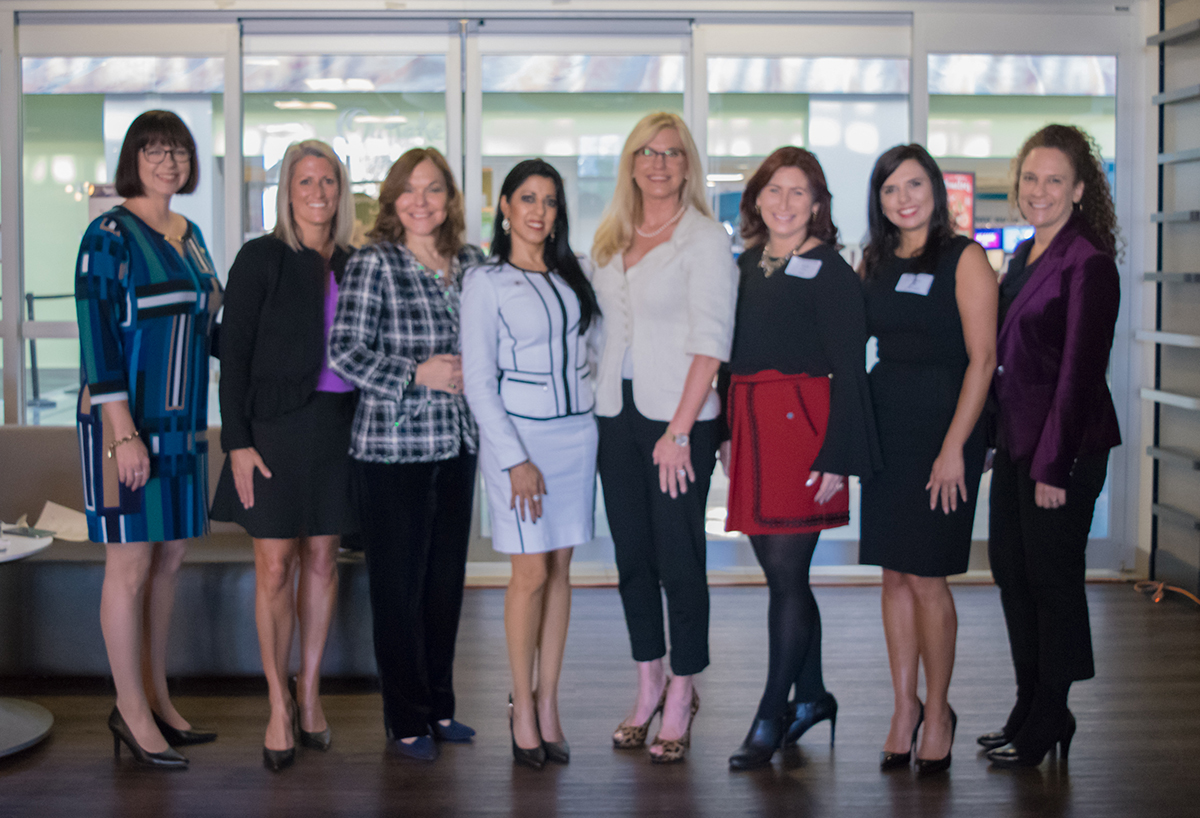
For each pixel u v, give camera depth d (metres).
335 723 3.41
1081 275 2.91
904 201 2.91
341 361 2.92
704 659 3.12
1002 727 3.37
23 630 3.77
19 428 4.35
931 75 5.39
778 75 5.43
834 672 3.93
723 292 2.90
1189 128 5.07
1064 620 3.01
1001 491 3.21
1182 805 2.81
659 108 5.43
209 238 5.45
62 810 2.77
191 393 3.05
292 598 3.11
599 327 3.07
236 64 5.32
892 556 2.97
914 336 2.93
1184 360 5.13
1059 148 3.02
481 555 5.53
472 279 2.93
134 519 2.92
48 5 5.26
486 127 5.43
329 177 3.05
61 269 5.43
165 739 3.16
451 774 3.01
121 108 5.37
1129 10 5.36
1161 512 5.24
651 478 3.02
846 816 2.74
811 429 2.93
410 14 5.30
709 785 2.94
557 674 3.12
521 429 2.93
